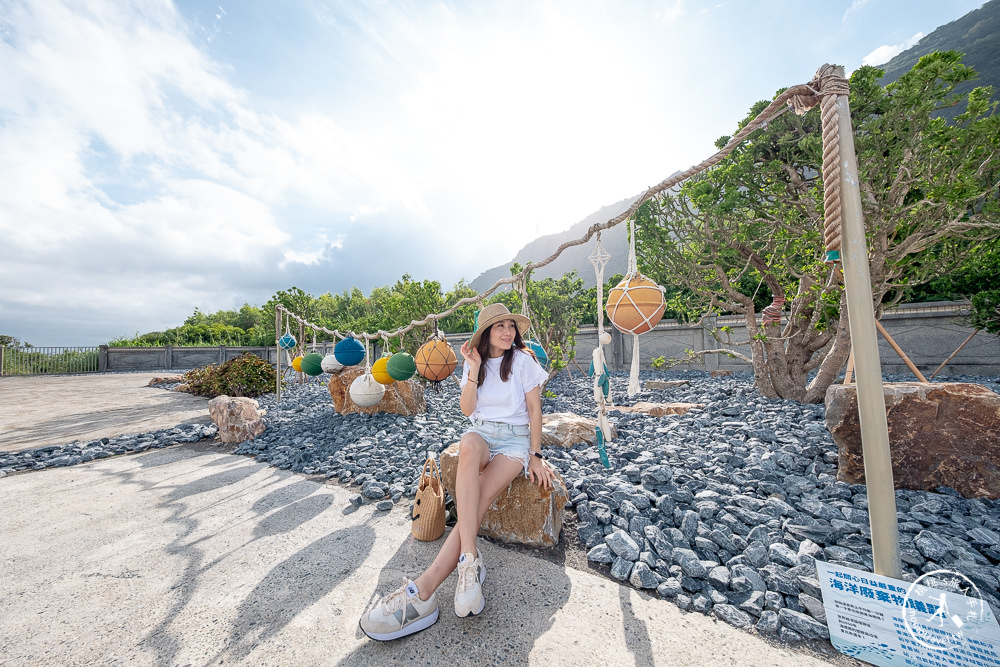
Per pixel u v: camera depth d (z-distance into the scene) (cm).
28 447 552
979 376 866
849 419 312
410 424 606
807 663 169
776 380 603
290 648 180
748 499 297
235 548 271
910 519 262
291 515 324
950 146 380
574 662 170
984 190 374
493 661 172
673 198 646
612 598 214
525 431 253
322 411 777
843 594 178
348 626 195
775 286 622
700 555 249
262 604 211
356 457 466
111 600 215
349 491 379
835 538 248
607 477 357
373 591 222
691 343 1254
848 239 174
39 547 274
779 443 410
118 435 621
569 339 984
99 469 455
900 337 963
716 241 604
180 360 2342
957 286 827
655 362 762
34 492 381
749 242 585
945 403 292
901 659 161
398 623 182
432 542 275
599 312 314
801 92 187
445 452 322
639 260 719
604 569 243
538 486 269
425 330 1085
